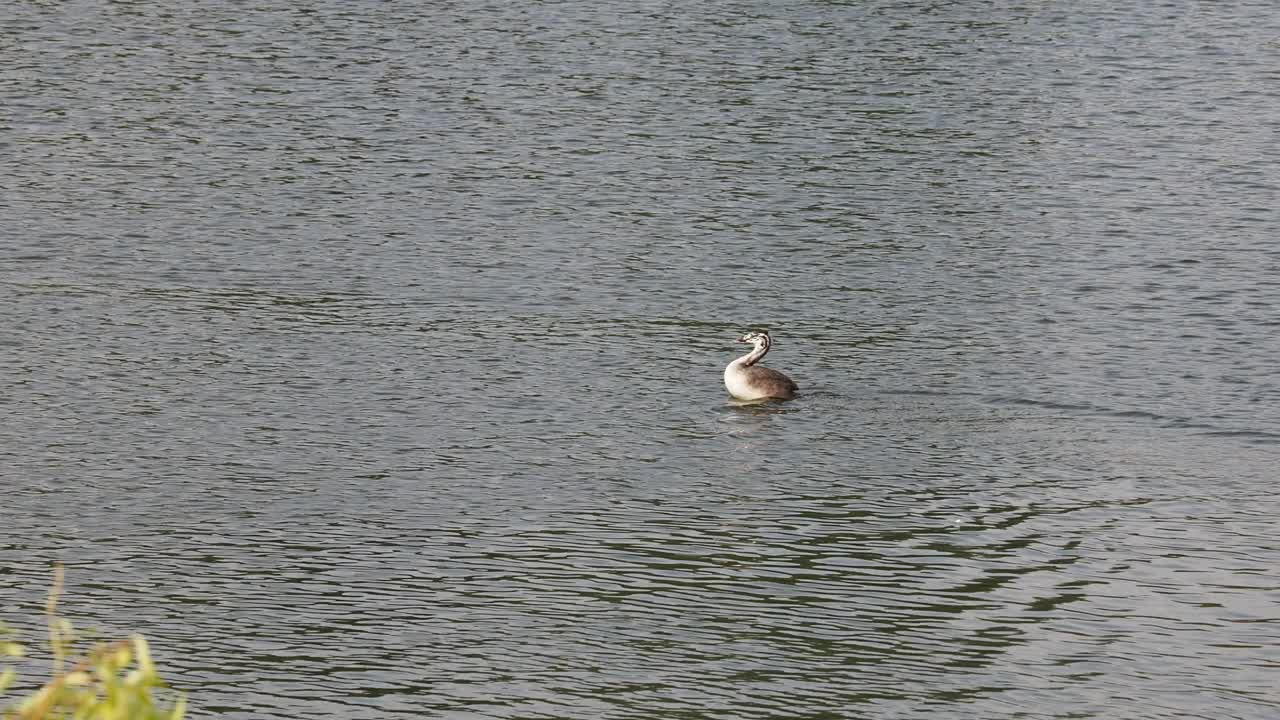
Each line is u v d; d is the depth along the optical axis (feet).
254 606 84.33
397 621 83.10
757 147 183.52
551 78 208.64
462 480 101.30
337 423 110.32
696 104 198.90
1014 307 137.59
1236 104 199.93
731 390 116.37
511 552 91.35
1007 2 248.32
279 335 128.06
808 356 126.21
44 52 215.72
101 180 168.86
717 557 91.20
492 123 190.90
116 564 88.84
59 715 42.73
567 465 104.01
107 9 237.25
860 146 184.55
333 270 144.66
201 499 97.55
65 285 138.62
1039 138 187.52
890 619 84.12
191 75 207.62
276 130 187.11
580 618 83.76
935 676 78.43
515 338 128.77
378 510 96.63
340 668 78.23
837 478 102.68
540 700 75.56
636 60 216.95
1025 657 80.48
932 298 139.74
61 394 114.21
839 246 153.58
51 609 42.19
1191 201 166.30
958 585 88.12
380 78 207.72
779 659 79.82
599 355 125.49
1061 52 222.48
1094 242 154.40
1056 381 120.88
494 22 234.58
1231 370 123.13
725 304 138.10
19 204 160.45
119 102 196.13
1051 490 101.14
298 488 99.50
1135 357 125.80
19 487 98.53
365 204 163.63
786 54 220.43
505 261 147.95
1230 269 146.82
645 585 87.66
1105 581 88.74
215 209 161.07
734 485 101.30
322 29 229.86
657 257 149.79
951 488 101.24
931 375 122.01
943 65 216.13
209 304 135.03
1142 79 210.38
